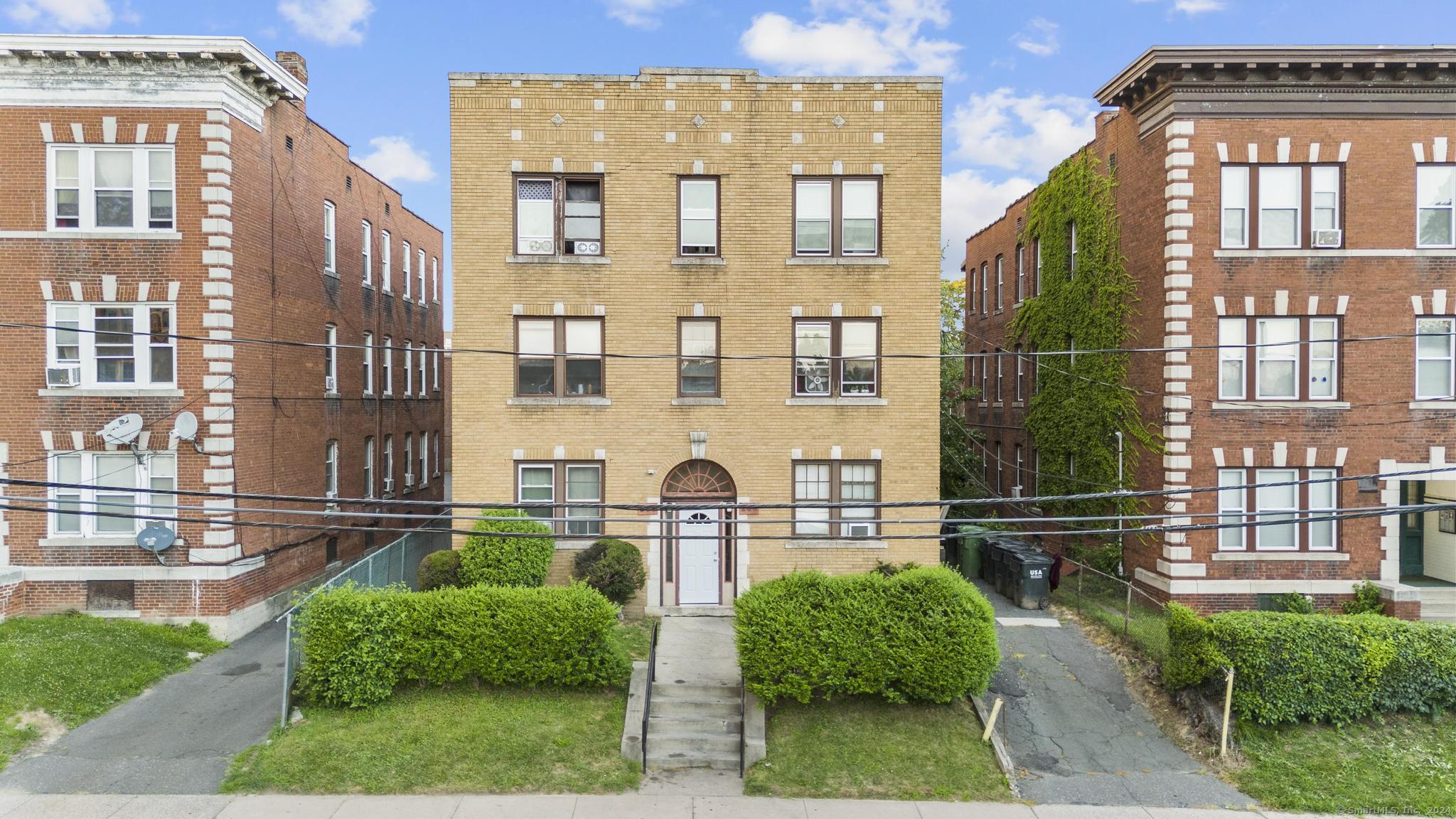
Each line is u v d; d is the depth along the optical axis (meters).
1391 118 18.00
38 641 15.56
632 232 18.38
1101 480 20.86
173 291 17.50
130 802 11.34
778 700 14.06
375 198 27.23
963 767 12.66
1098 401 21.02
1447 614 18.02
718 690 14.22
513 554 16.72
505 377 18.34
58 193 17.56
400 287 30.09
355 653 13.59
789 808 11.68
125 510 17.62
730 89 18.36
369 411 26.53
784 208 18.47
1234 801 11.99
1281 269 18.08
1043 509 24.31
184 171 17.55
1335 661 13.47
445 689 14.12
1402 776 12.29
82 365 17.58
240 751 12.70
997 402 29.36
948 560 25.34
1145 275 19.33
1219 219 18.17
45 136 17.38
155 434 17.58
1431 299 18.03
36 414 17.47
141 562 17.58
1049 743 13.49
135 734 13.25
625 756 12.66
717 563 18.69
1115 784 12.42
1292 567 18.14
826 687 13.76
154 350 17.75
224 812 11.13
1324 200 18.23
